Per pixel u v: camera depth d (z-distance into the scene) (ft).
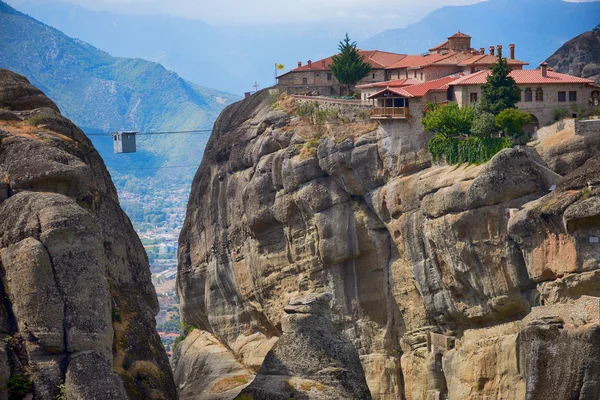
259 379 276.21
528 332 283.18
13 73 297.33
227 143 522.47
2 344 220.43
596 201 314.96
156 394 248.11
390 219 422.00
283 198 463.42
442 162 402.93
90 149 291.17
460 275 372.58
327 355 277.23
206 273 538.47
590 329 271.28
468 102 419.74
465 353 379.35
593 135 366.02
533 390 279.08
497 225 355.56
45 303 222.28
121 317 259.39
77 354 221.87
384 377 428.56
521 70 424.46
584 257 320.29
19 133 265.95
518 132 390.01
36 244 224.53
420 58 510.99
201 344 523.70
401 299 425.69
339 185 442.50
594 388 269.64
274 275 478.18
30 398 217.56
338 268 444.96
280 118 488.85
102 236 259.60
